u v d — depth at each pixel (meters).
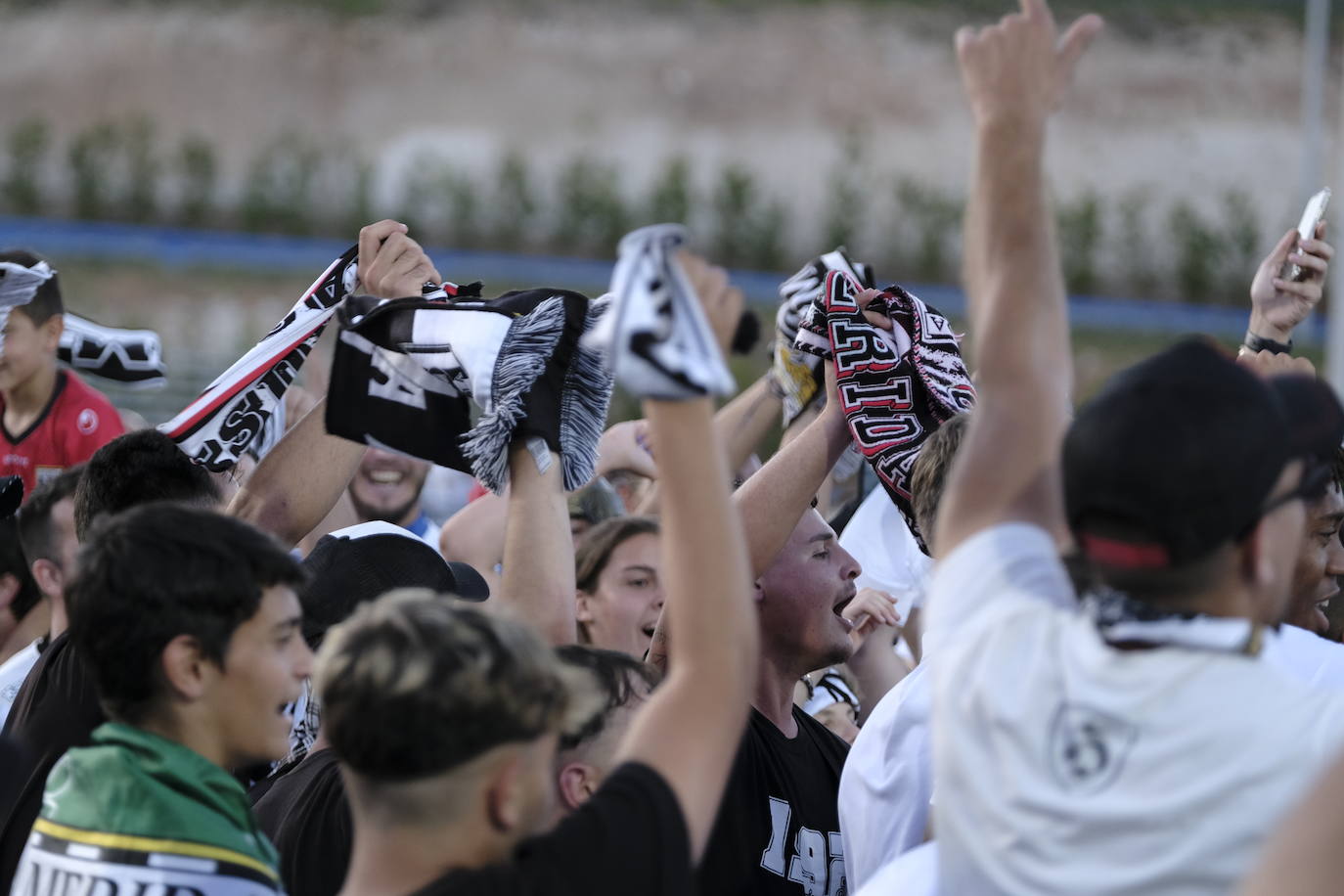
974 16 60.88
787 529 5.54
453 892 3.05
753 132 55.25
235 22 55.19
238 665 4.02
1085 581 3.37
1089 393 30.98
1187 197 54.00
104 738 4.03
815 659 5.89
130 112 51.78
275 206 48.38
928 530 5.29
